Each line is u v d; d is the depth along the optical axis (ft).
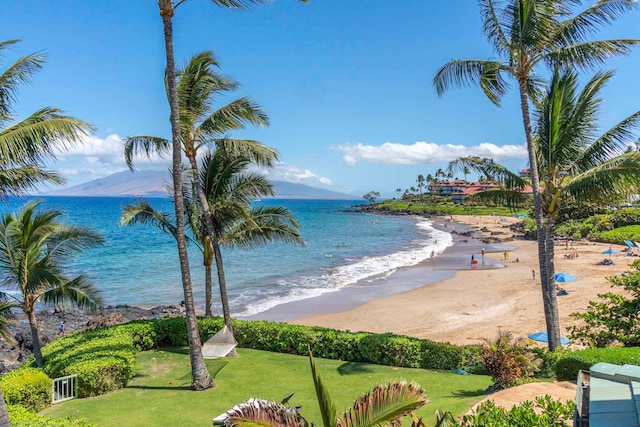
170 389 40.52
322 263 158.71
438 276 126.31
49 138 25.39
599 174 38.32
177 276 134.62
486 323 75.25
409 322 78.28
